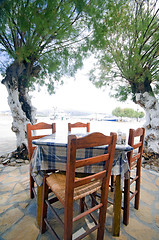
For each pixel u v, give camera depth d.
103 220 0.94
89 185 0.93
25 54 1.99
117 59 2.61
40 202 1.13
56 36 1.96
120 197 1.06
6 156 2.81
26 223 1.15
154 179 2.08
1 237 1.01
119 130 1.24
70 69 2.69
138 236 1.05
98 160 0.82
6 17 1.64
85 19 2.00
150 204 1.47
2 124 10.45
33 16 1.62
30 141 1.48
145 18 2.23
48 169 1.07
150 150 2.77
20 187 1.73
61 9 1.71
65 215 0.76
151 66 2.57
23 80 2.72
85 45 2.34
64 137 1.33
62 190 0.88
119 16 2.15
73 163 0.71
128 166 1.09
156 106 2.68
